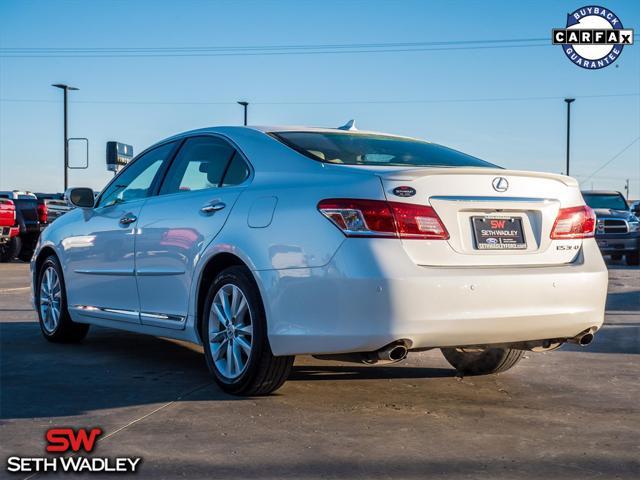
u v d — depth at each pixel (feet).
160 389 16.51
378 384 17.38
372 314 13.76
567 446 12.88
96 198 21.34
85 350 21.29
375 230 13.98
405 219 14.11
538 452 12.55
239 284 15.64
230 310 16.06
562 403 15.81
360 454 12.33
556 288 15.14
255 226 15.49
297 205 14.87
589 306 15.60
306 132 17.34
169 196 18.48
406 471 11.59
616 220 61.93
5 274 49.24
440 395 16.42
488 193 14.92
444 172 14.60
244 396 15.89
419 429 13.75
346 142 17.03
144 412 14.65
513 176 15.25
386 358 14.06
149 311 18.49
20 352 20.94
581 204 16.14
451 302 14.10
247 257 15.35
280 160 16.14
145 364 19.27
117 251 19.57
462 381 17.87
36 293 23.21
